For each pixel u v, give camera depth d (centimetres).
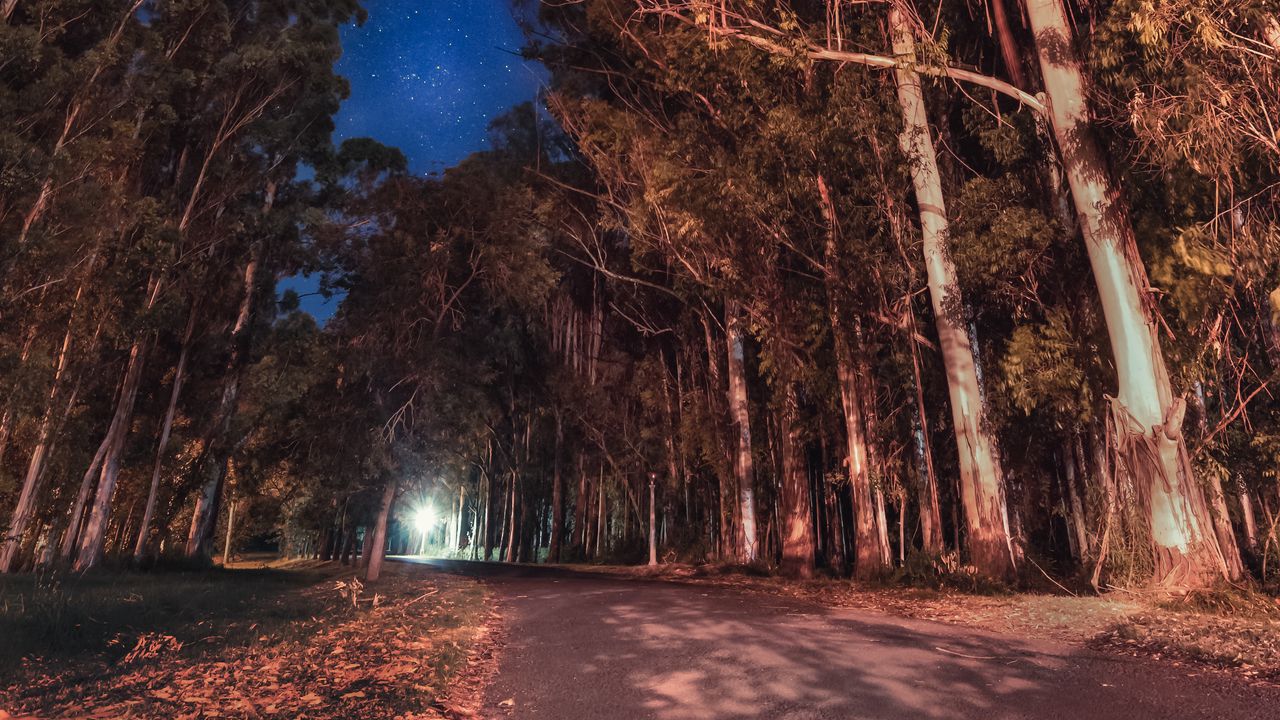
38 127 1895
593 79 2920
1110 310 1382
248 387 3092
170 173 2675
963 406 1759
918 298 2148
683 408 3662
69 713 552
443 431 2195
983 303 2067
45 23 1934
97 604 1187
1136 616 1008
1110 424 1586
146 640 863
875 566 2062
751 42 1617
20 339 2072
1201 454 1456
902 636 909
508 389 5191
